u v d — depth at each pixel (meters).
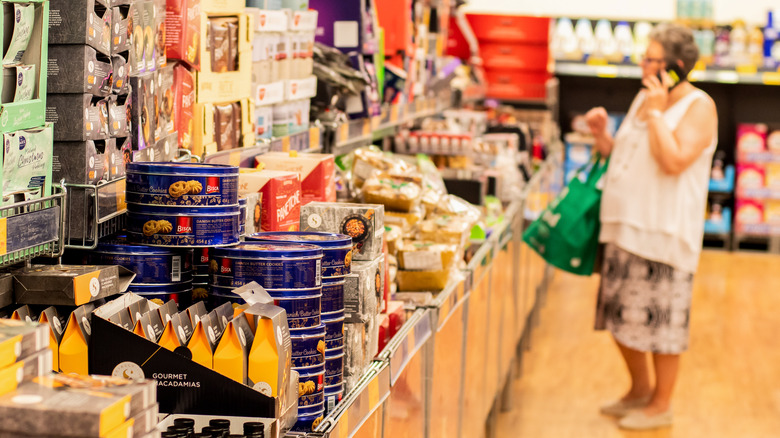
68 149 1.65
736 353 5.76
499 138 5.76
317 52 3.26
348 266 1.89
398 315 2.47
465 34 7.23
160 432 1.31
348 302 1.98
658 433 4.38
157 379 1.47
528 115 7.44
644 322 4.27
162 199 1.71
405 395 2.32
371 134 3.77
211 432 1.40
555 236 4.46
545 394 4.98
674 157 4.00
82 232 1.68
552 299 7.21
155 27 1.96
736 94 9.34
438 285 2.99
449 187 4.29
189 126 2.16
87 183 1.66
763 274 8.11
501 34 7.61
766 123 9.25
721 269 8.29
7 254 1.44
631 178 4.17
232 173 1.75
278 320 1.54
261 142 2.61
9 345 1.12
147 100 1.91
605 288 4.38
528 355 5.71
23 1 1.45
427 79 5.43
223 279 1.70
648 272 4.22
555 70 8.94
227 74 2.34
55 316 1.51
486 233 4.07
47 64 1.59
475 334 3.45
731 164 9.26
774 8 9.29
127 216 1.75
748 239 9.09
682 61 4.11
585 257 4.47
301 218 2.23
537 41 7.59
